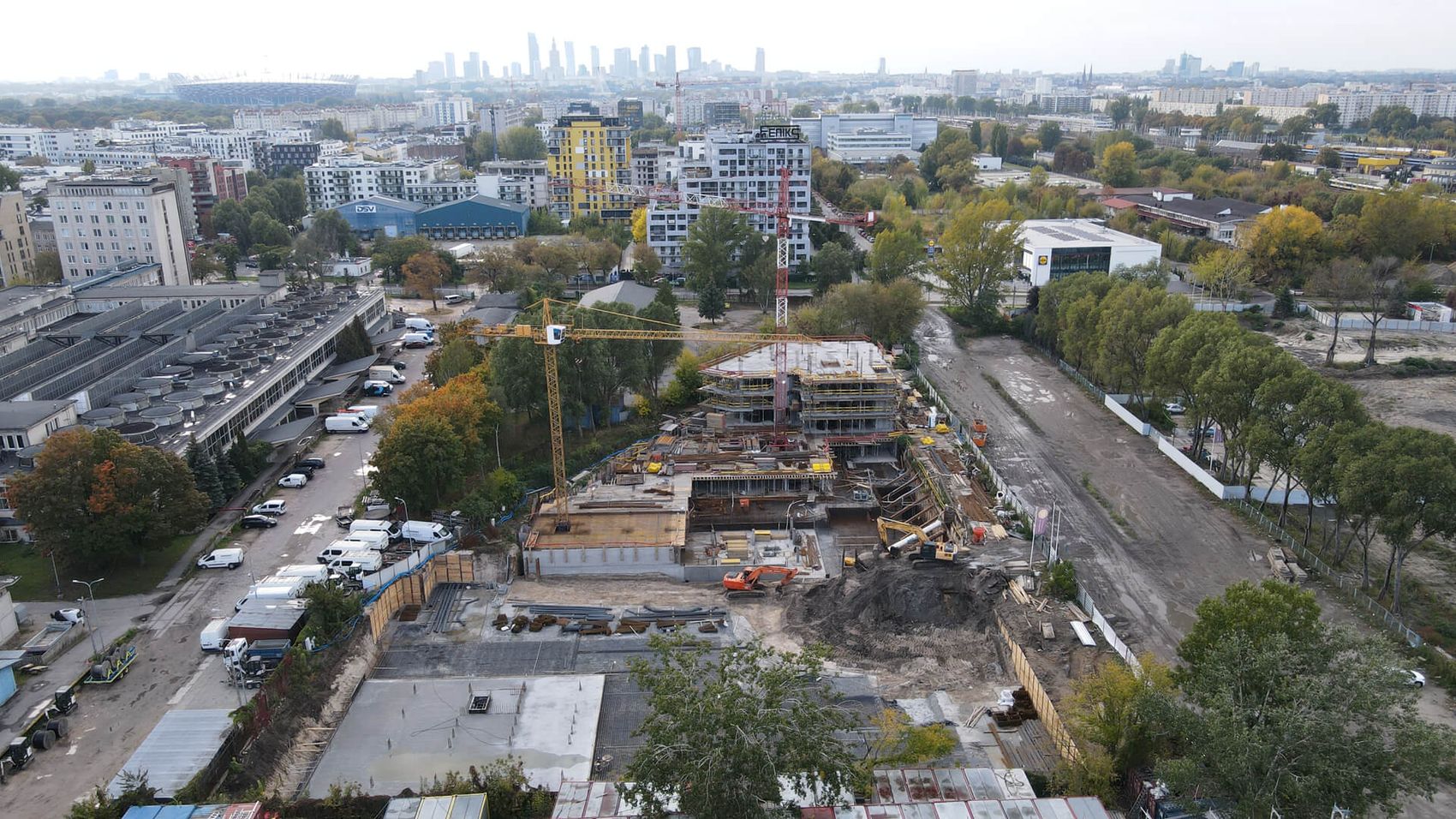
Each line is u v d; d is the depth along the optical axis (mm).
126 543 107312
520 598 112938
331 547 114562
